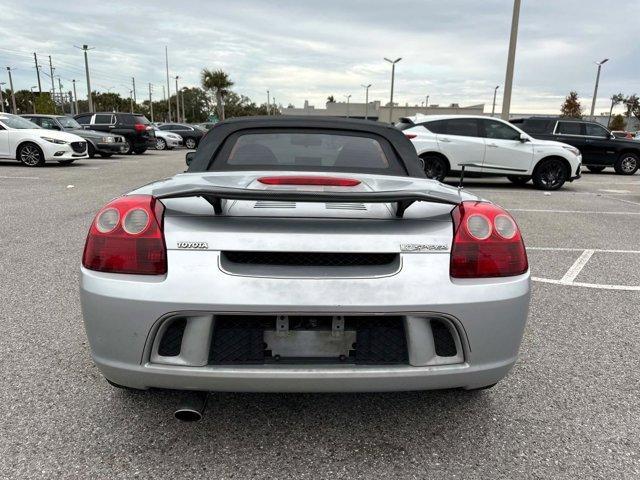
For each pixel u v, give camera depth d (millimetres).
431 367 1809
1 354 2762
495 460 1979
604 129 16031
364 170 2801
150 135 21359
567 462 1978
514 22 16234
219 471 1881
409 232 1803
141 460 1931
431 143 10508
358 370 1775
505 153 10664
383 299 1736
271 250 1728
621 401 2430
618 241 6027
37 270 4273
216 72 47594
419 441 2092
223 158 2816
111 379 1859
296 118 2953
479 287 1803
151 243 1755
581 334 3225
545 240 6031
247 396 2410
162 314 1725
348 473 1889
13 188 9352
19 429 2102
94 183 10344
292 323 1791
